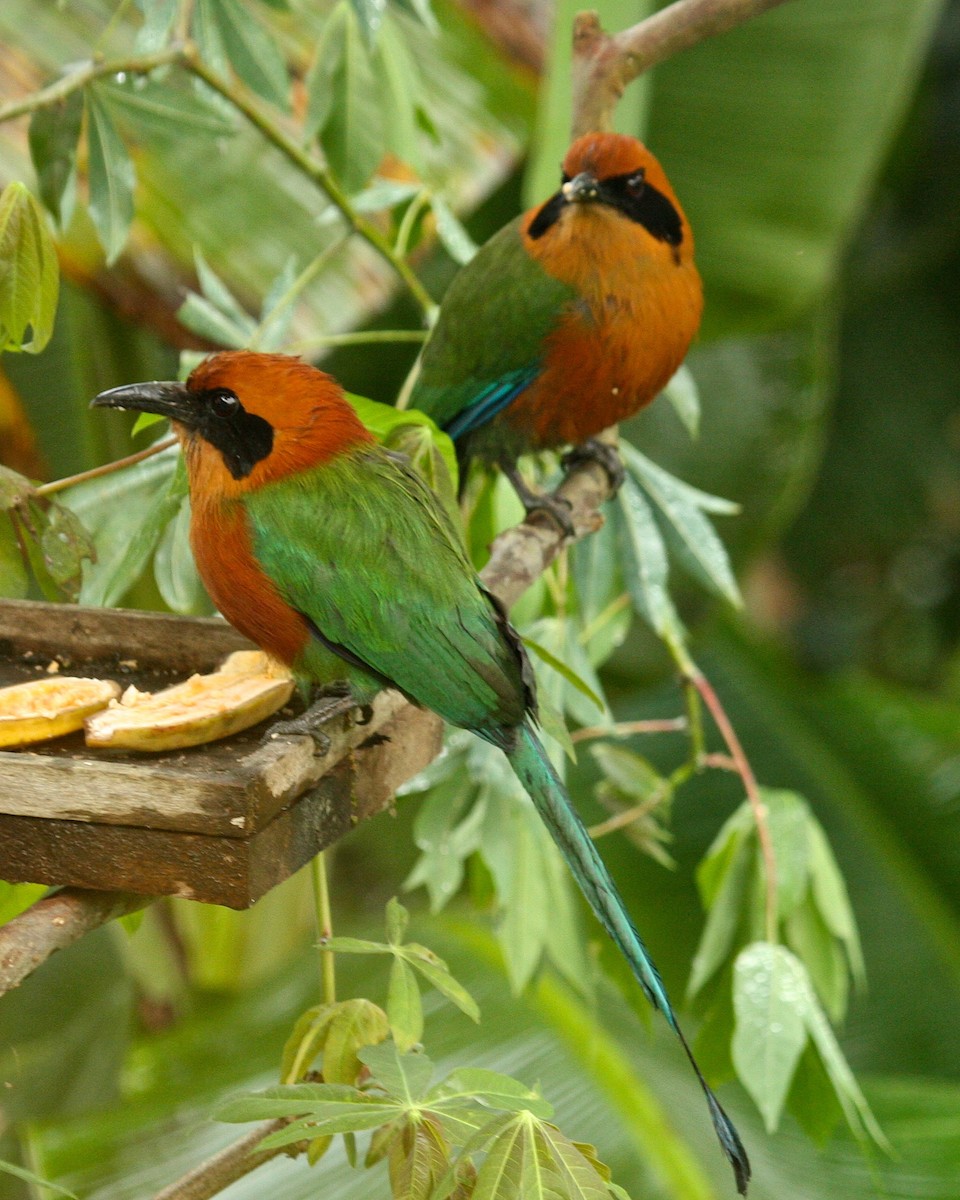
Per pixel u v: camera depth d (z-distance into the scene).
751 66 13.48
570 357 9.64
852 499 18.44
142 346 11.65
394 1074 5.21
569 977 9.20
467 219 13.92
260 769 5.66
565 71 10.12
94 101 8.19
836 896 8.82
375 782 6.80
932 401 18.41
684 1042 5.63
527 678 6.69
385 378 13.55
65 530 7.49
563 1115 10.42
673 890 13.77
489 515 10.23
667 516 9.75
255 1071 11.51
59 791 5.67
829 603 20.77
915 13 13.47
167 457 8.53
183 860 5.66
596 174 9.42
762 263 13.52
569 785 14.07
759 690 15.49
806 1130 8.61
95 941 12.45
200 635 7.41
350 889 17.80
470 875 9.98
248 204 10.70
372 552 6.67
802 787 14.59
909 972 13.36
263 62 8.45
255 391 6.80
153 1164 10.76
